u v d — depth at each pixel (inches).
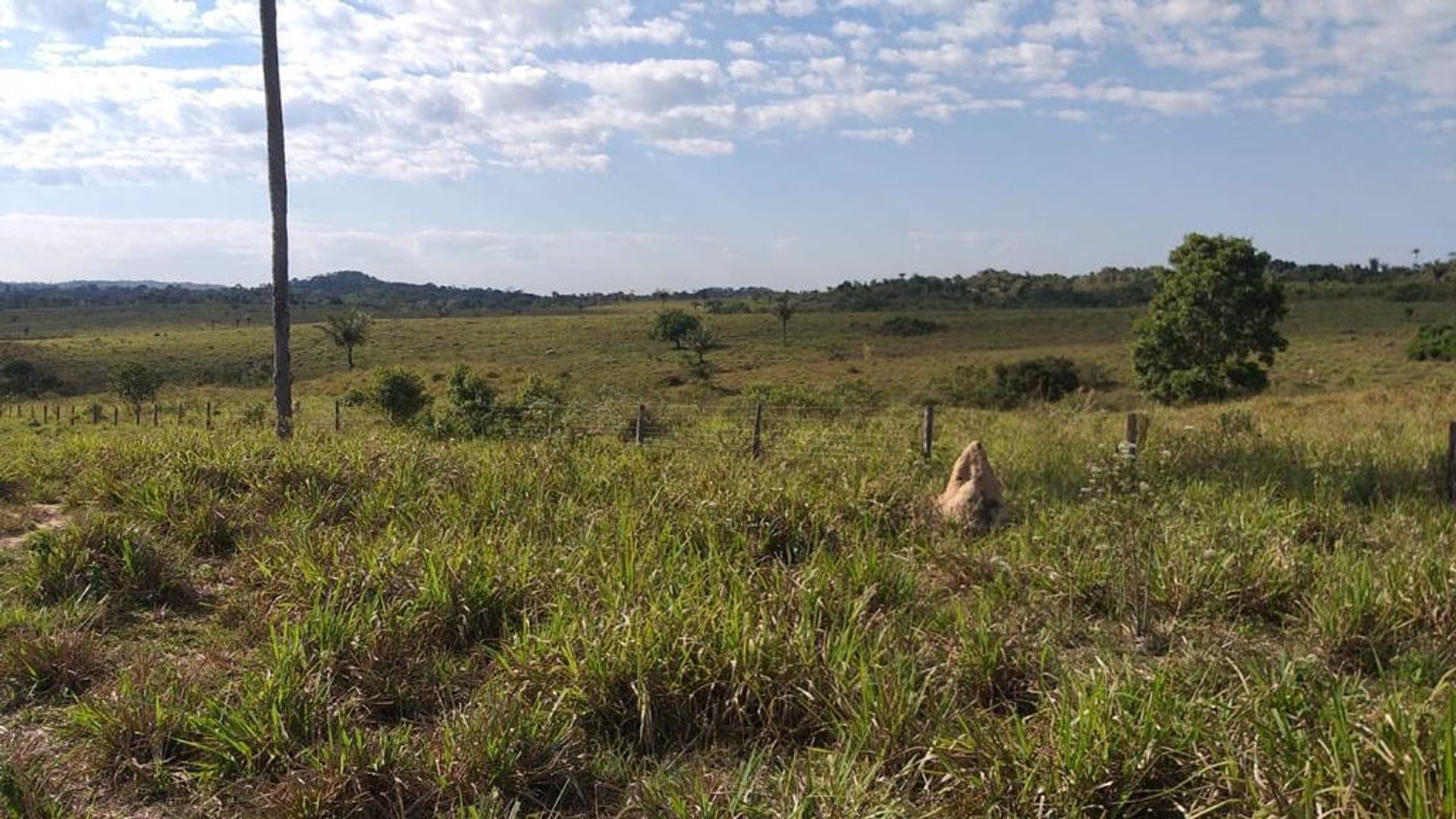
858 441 471.2
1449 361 2090.3
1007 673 179.3
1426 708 139.3
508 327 4360.2
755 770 154.7
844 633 179.8
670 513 299.1
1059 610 227.1
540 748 155.6
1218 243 1692.9
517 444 447.8
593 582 227.8
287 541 265.1
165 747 162.2
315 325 4439.0
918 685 173.6
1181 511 294.8
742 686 170.4
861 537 287.6
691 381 2615.7
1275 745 135.2
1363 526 298.0
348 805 141.9
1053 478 379.2
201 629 226.8
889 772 149.0
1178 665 184.7
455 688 186.2
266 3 536.7
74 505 359.9
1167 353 1715.1
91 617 223.3
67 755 159.3
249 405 1295.5
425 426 657.6
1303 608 217.8
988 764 142.5
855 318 4515.3
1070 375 2018.9
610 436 517.0
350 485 346.0
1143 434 440.8
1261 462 392.5
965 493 310.8
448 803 144.7
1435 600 208.1
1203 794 133.9
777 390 1043.9
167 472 355.6
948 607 221.3
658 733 168.6
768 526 283.4
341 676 183.6
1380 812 119.6
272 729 157.8
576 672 172.7
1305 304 3895.2
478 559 231.8
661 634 179.5
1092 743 139.8
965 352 3294.8
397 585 220.8
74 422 1492.4
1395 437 480.7
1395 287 4264.3
